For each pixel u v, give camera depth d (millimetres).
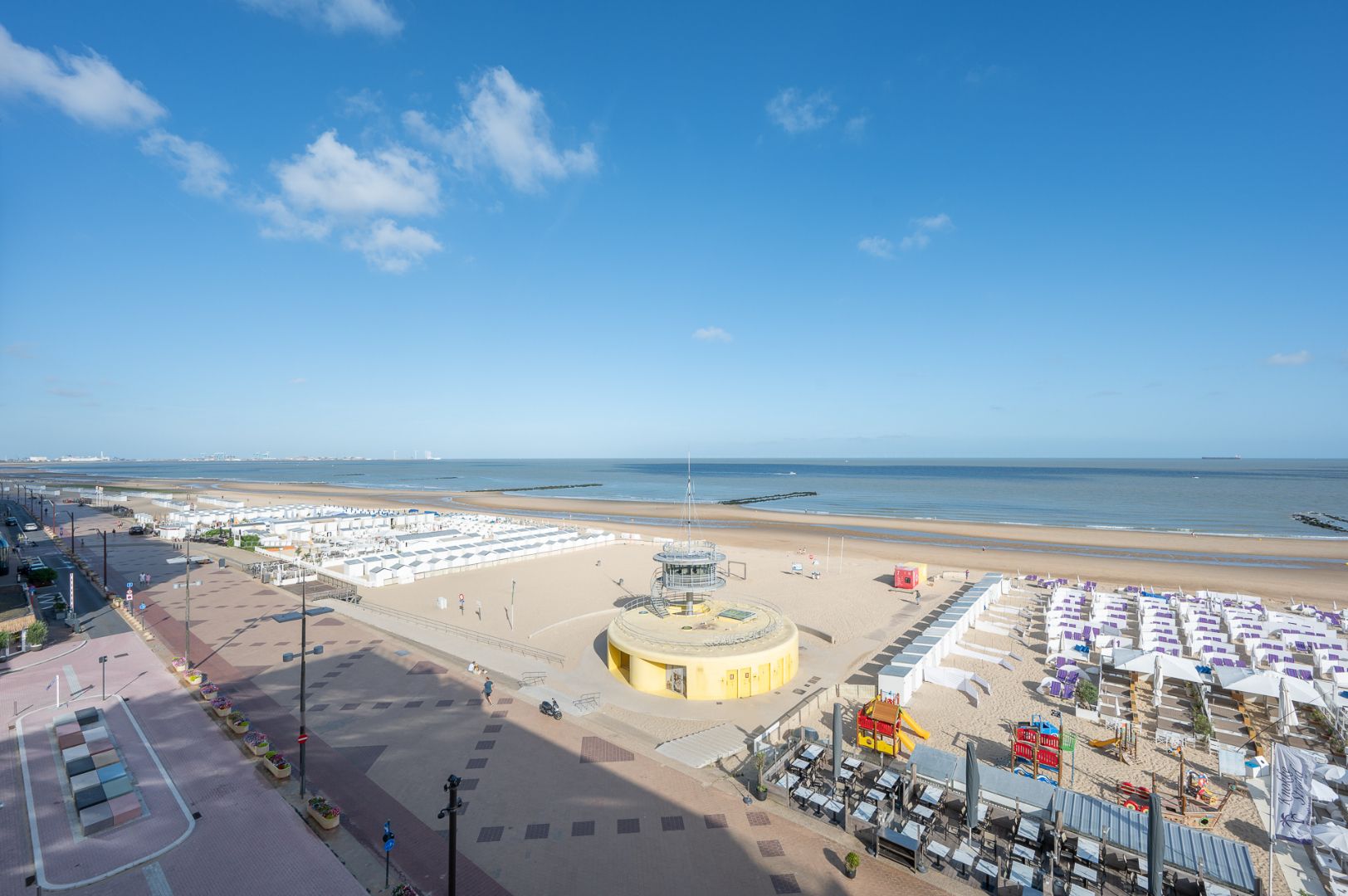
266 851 23719
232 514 123125
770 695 40219
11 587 65750
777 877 22703
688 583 47031
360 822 25797
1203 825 27219
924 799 27000
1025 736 31891
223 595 65688
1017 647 51594
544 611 61531
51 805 26562
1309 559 96750
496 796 27969
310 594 66438
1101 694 41125
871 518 152875
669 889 22000
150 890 21578
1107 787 30516
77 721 33781
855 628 56469
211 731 33812
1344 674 43094
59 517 133625
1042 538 117688
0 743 32062
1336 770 28906
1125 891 22031
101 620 55406
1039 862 23531
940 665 46562
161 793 27641
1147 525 138625
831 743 33094
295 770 29875
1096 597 64250
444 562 80625
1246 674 38406
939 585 74375
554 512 170000
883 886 22266
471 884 22125
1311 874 23594
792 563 87688
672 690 40531
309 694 39625
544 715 36750
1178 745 34281
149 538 104062
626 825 25781
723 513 166750
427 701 38656
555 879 22500
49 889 21516
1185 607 60844
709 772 30500
